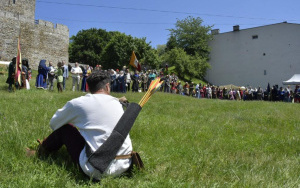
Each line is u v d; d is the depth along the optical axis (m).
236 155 4.94
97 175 3.10
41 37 49.75
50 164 3.52
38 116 6.49
